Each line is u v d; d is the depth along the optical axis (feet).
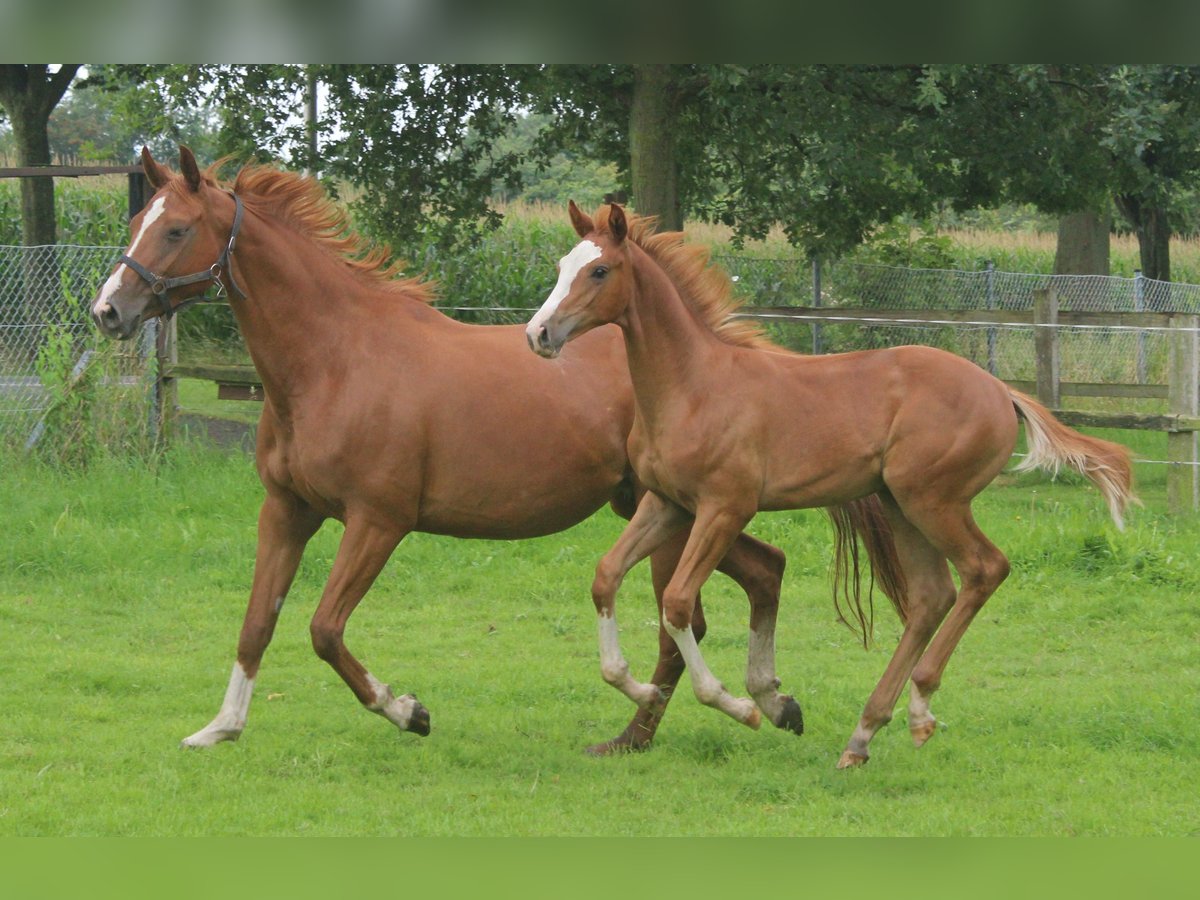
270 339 21.07
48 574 33.83
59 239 76.43
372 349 21.50
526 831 17.67
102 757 20.68
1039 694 25.29
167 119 59.62
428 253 65.57
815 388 21.01
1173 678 26.45
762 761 21.15
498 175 58.90
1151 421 40.63
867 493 21.35
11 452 41.88
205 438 46.73
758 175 59.57
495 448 21.80
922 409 20.59
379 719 23.43
